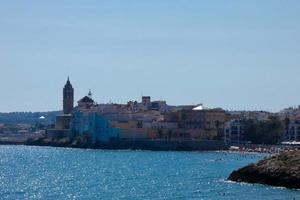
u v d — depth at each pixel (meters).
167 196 193.62
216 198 185.75
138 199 188.25
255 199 180.75
